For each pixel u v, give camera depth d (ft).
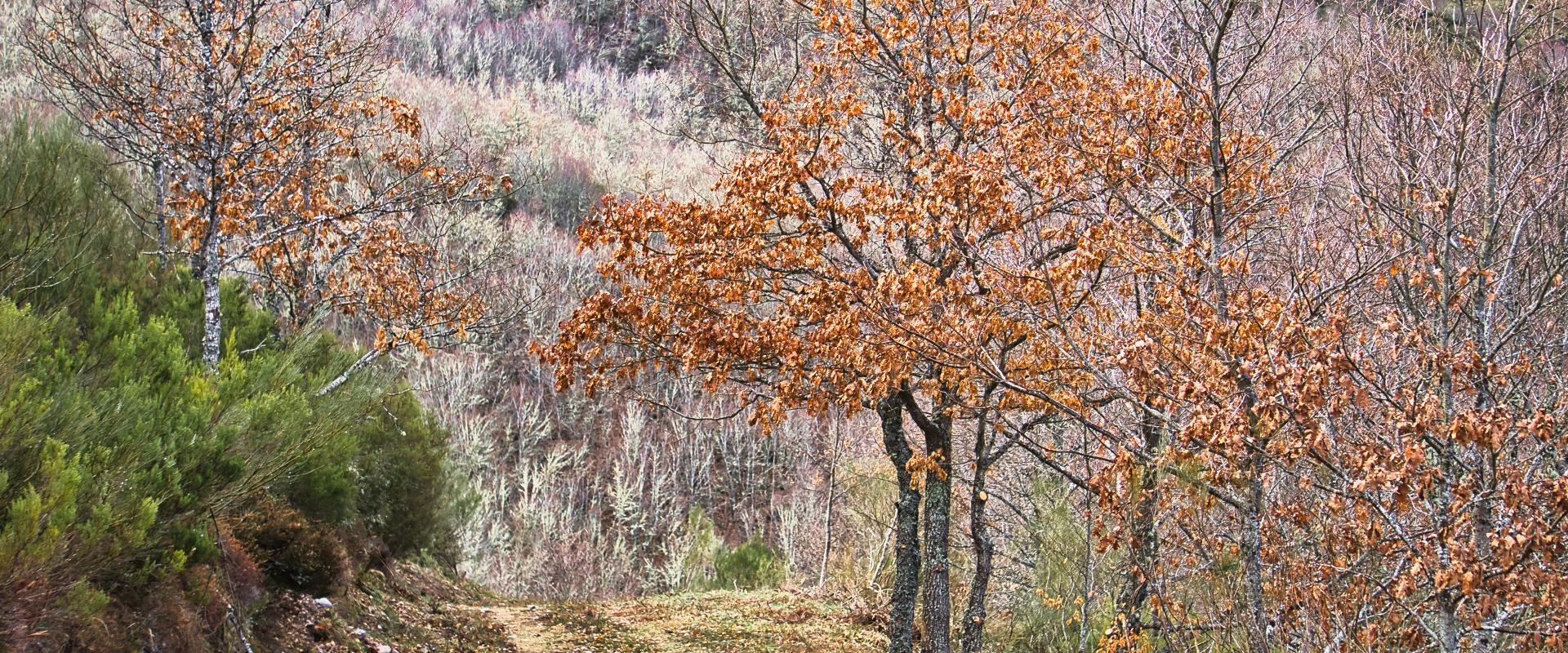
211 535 27.76
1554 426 19.99
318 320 40.16
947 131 38.40
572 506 141.08
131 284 32.40
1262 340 22.38
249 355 35.76
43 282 27.53
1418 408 19.12
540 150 195.83
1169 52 30.30
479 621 48.34
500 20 262.06
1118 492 24.25
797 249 32.45
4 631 17.25
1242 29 30.66
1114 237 28.09
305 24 41.78
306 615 34.40
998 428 32.71
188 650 24.26
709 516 154.51
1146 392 24.45
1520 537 17.61
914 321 29.63
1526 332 26.76
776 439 159.12
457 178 44.52
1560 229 27.94
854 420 78.38
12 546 16.88
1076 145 29.99
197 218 37.52
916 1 37.22
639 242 32.78
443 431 52.75
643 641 49.03
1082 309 33.01
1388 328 21.61
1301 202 33.86
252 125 38.19
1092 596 35.91
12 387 19.07
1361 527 21.39
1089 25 32.91
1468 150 26.91
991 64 37.17
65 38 37.17
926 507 36.96
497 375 165.89
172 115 38.34
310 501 37.50
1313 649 22.12
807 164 32.42
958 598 51.08
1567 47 26.35
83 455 20.17
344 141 44.83
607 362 34.04
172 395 24.17
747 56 39.04
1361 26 33.58
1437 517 19.54
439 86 213.46
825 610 60.39
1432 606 20.56
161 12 39.91
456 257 57.16
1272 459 21.08
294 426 26.37
